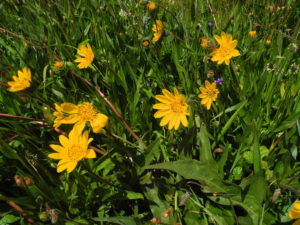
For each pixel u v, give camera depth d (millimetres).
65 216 342
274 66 499
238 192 345
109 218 329
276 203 363
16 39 665
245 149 414
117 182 387
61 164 300
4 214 353
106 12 752
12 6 816
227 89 469
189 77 526
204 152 370
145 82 539
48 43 600
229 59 453
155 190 373
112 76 518
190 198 360
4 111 492
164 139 446
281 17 731
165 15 754
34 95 445
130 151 383
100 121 326
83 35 697
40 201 334
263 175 320
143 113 469
